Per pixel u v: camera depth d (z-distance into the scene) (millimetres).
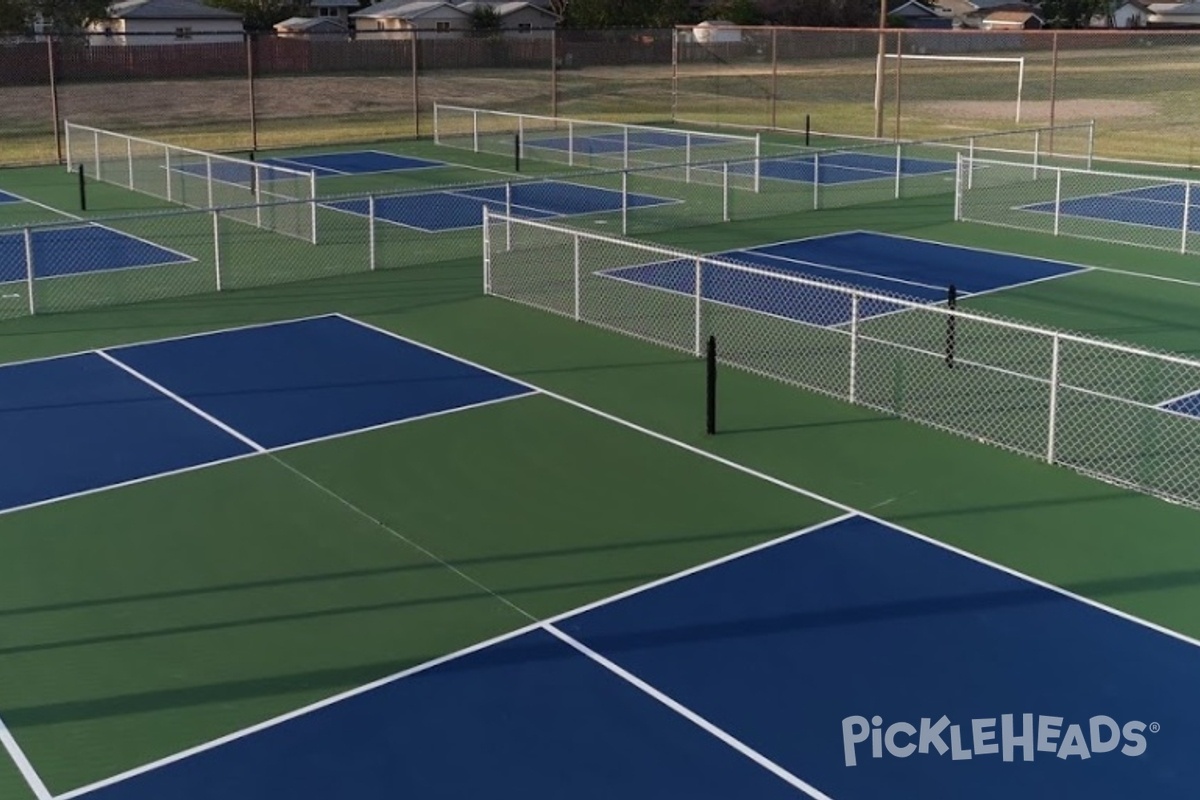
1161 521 11344
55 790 7609
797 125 43531
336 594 10180
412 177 32844
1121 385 15148
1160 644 9195
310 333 17750
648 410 14469
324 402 14820
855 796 7480
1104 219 25781
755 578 10359
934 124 42625
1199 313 18453
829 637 9367
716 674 8867
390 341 17328
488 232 19797
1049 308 18781
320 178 32531
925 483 12289
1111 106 45375
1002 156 35250
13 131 41844
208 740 8141
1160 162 33688
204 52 50094
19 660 9172
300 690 8734
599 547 10977
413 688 8742
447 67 55625
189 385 15445
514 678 8852
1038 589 10086
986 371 15695
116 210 27781
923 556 10727
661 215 26516
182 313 18844
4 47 45500
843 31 41688
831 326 16906
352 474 12672
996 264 21859
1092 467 12609
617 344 17109
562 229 18359
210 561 10773
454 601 10039
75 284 20641
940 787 7555
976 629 9453
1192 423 13781
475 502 11977
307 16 87375
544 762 7840
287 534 11297
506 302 19406
